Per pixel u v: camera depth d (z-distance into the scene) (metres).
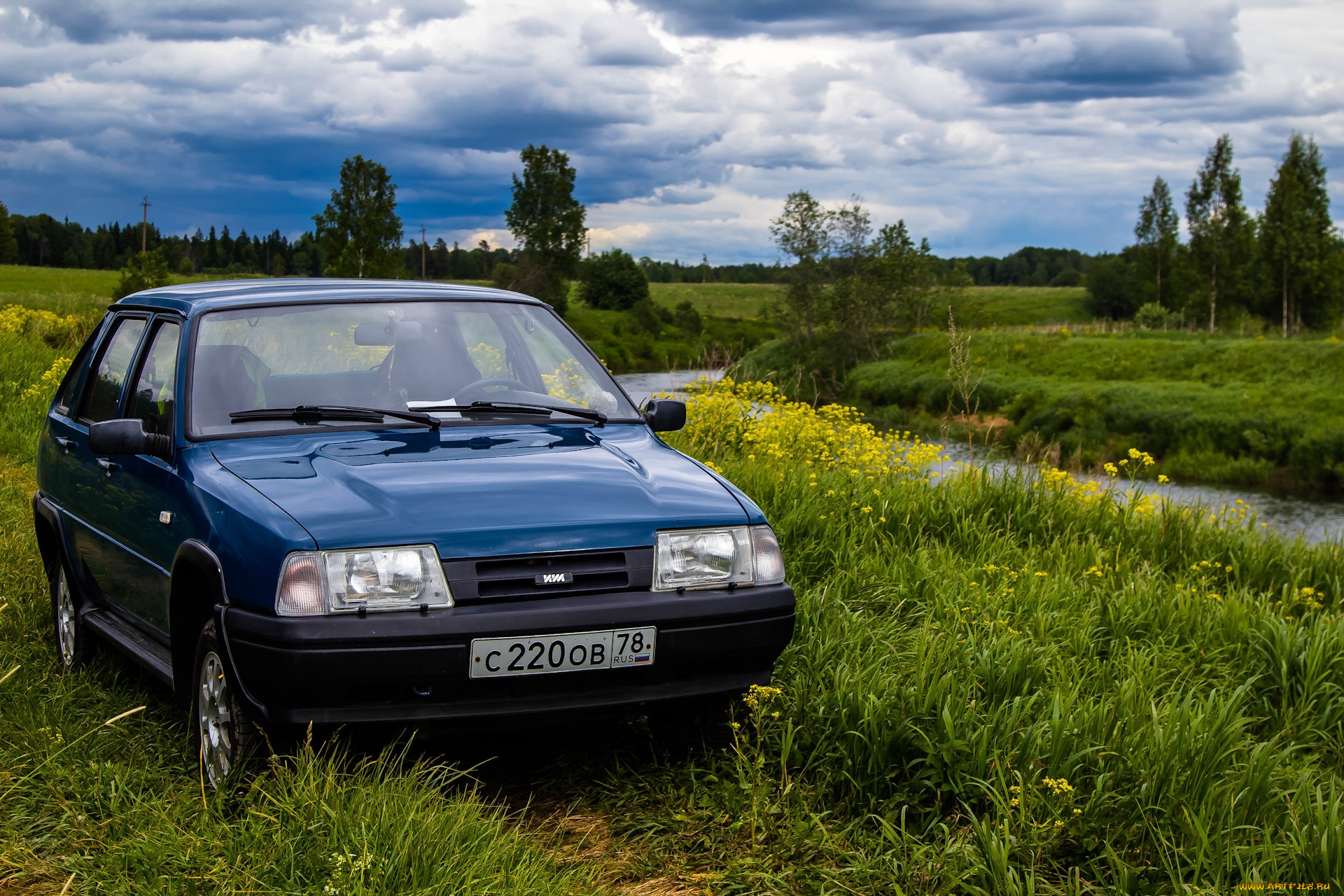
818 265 60.12
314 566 2.85
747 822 3.02
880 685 3.59
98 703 3.96
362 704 2.87
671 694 3.14
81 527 4.39
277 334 3.97
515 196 95.19
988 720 3.44
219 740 3.19
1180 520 7.12
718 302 168.38
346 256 64.00
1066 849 2.96
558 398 4.27
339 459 3.40
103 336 4.85
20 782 3.09
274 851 2.58
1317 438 33.66
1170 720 3.38
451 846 2.61
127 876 2.63
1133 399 40.97
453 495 3.13
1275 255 90.69
